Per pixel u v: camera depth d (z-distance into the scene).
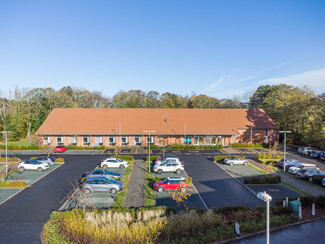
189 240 12.01
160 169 25.28
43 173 24.97
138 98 75.75
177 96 77.00
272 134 46.31
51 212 15.91
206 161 31.31
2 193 19.27
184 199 18.23
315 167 26.50
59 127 41.97
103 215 13.95
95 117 44.75
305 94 49.28
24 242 12.24
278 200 16.80
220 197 18.77
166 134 42.09
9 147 38.62
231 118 47.16
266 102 61.91
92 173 22.02
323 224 14.29
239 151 39.09
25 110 57.25
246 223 13.84
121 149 39.50
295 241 12.32
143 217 14.05
